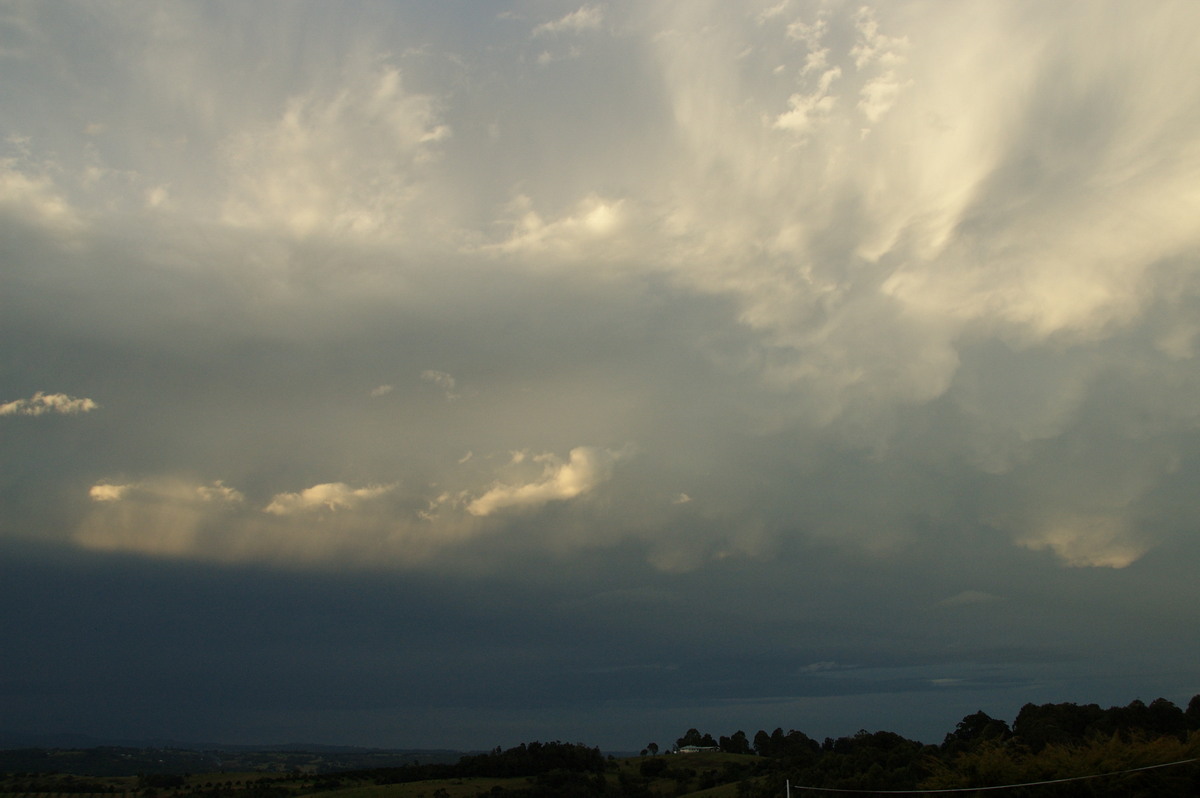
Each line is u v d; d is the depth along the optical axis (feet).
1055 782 130.21
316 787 317.63
